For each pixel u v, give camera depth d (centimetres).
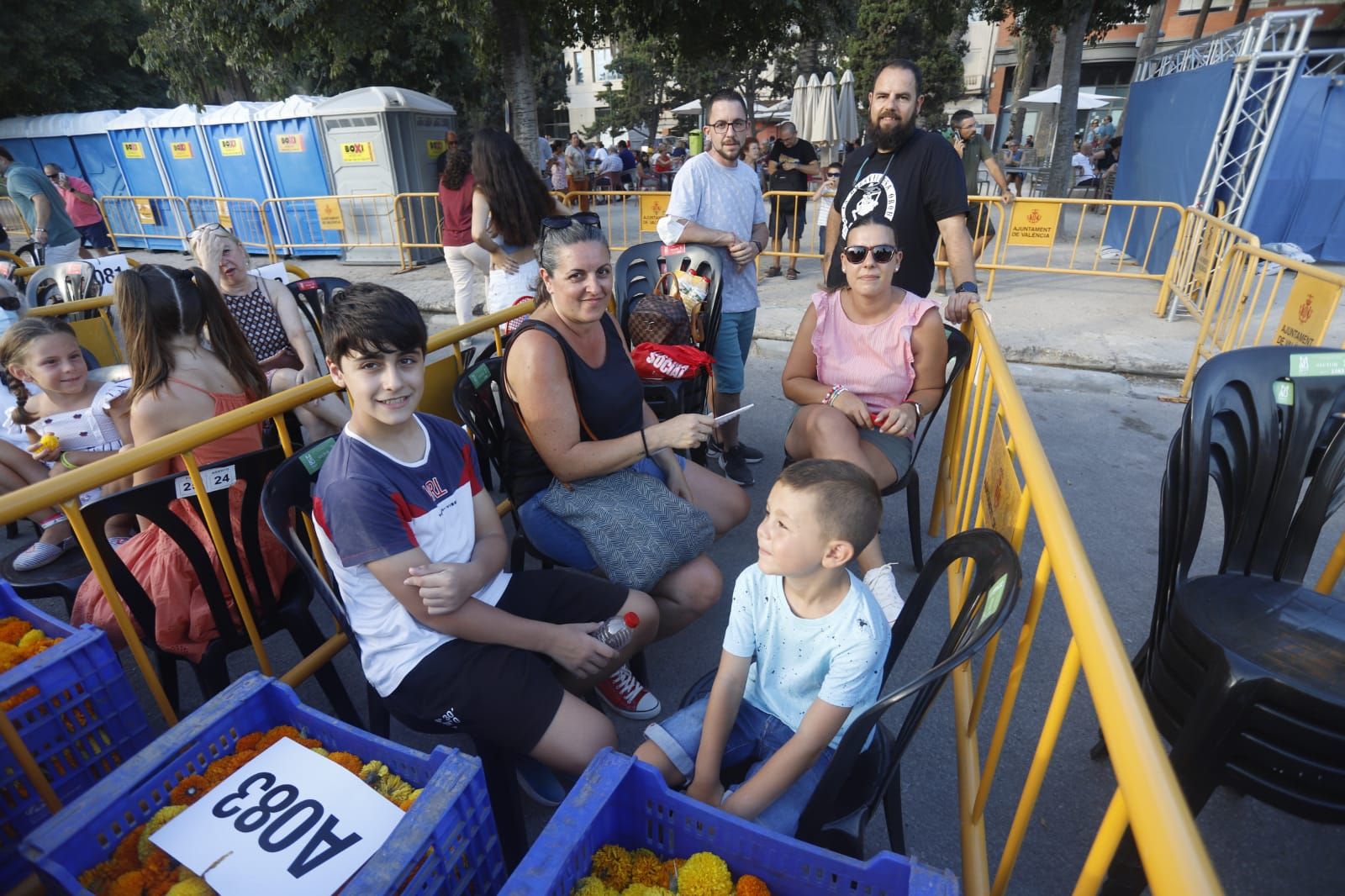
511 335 233
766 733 169
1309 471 194
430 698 178
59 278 497
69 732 171
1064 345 570
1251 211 742
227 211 1220
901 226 321
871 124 318
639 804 132
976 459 266
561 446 230
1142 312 699
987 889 158
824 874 120
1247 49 722
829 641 151
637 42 1061
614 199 1717
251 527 212
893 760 146
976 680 252
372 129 1070
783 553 145
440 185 661
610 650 196
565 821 121
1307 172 878
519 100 938
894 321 277
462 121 2116
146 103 1967
